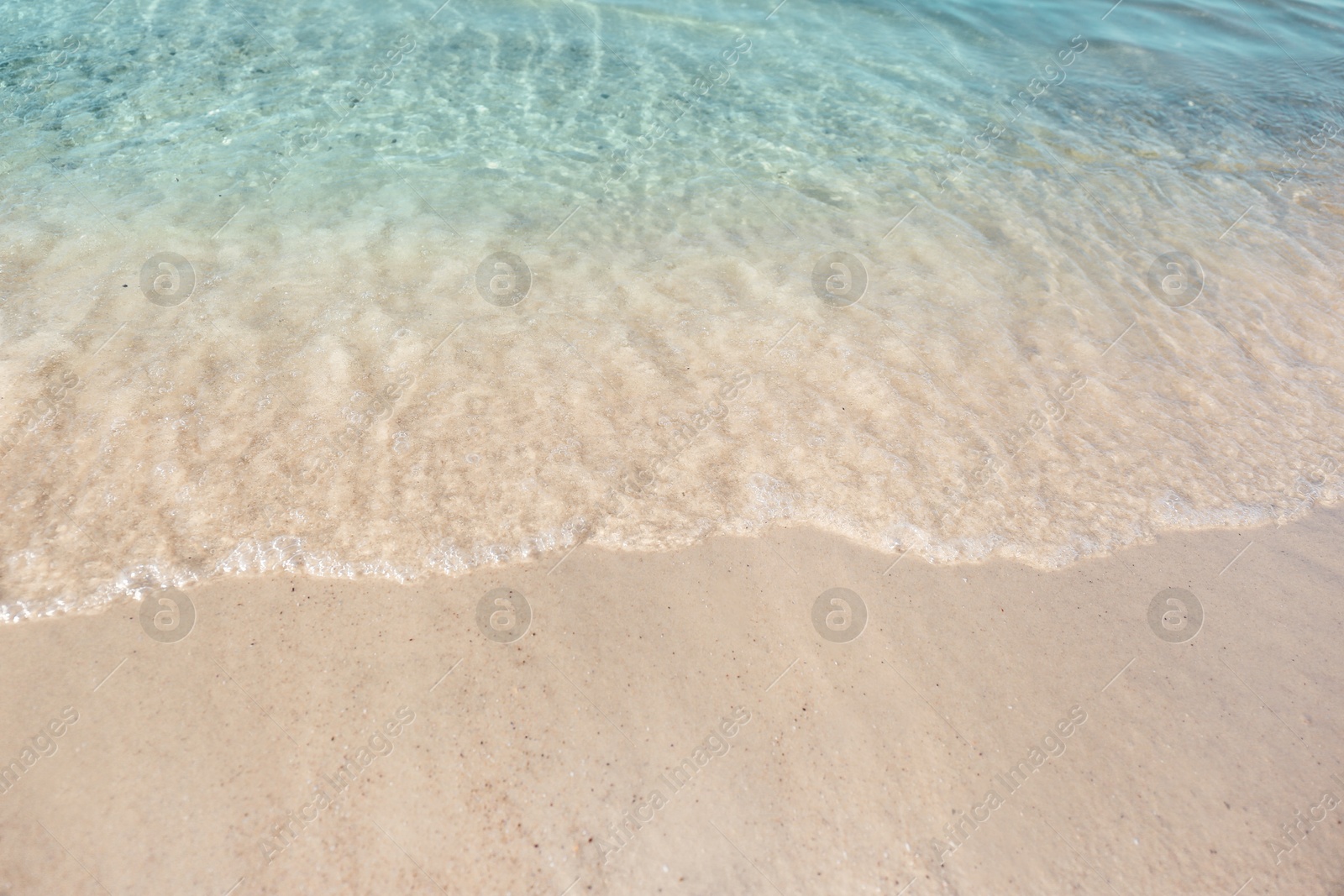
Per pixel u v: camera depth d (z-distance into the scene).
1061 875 3.31
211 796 3.28
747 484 4.76
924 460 5.00
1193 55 11.08
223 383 4.93
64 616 3.79
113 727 3.44
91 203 6.44
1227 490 5.05
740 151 8.21
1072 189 8.06
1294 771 3.70
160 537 4.14
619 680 3.80
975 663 4.01
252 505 4.32
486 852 3.22
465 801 3.35
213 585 3.99
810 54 10.08
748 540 4.48
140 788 3.28
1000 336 6.04
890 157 8.32
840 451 5.00
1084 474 5.04
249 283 5.77
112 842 3.13
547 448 4.80
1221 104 9.94
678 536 4.46
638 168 7.83
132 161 7.05
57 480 4.30
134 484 4.34
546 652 3.88
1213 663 4.10
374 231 6.52
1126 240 7.38
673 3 10.77
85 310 5.32
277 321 5.45
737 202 7.42
